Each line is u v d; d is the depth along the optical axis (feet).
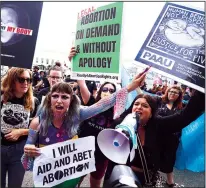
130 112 6.53
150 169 6.48
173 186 6.72
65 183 6.06
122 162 5.32
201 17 6.11
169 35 6.30
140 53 6.49
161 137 6.50
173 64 6.24
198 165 7.38
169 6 6.36
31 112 6.45
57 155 5.84
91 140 6.14
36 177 5.69
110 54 6.32
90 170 6.15
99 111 5.81
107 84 6.98
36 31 6.63
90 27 6.75
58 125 5.79
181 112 6.39
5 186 6.17
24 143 6.21
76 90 7.48
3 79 6.15
